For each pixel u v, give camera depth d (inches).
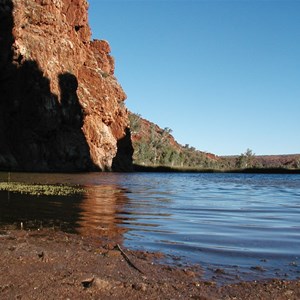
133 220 550.6
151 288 252.4
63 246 364.2
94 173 2667.3
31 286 244.1
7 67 2501.2
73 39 3415.4
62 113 2805.1
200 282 271.4
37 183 1264.8
